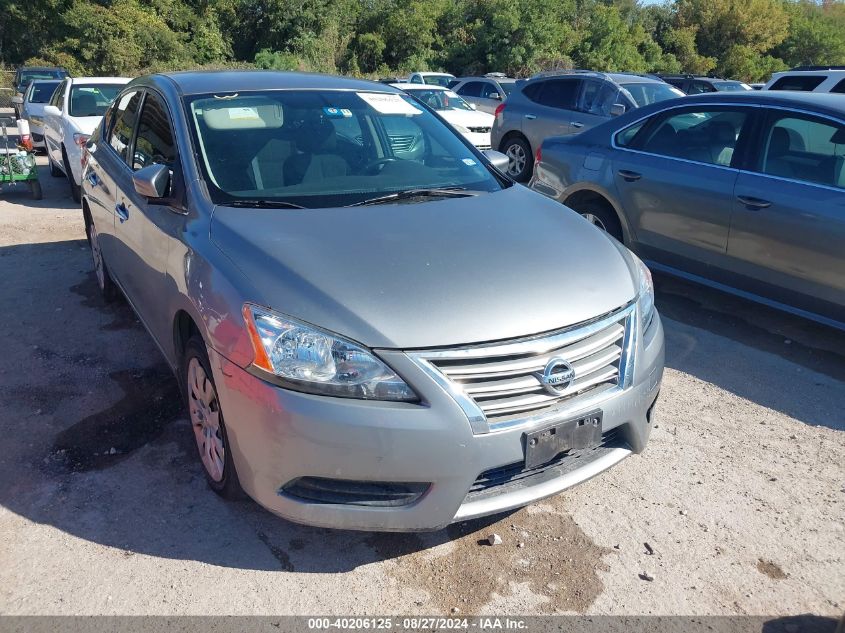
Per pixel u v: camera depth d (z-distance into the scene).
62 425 3.59
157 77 4.19
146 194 3.22
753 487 3.23
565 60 43.78
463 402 2.39
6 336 4.67
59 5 33.69
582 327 2.62
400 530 2.47
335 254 2.70
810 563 2.76
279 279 2.56
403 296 2.50
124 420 3.65
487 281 2.63
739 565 2.75
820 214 4.34
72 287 5.65
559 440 2.55
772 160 4.72
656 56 50.62
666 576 2.68
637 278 3.05
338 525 2.48
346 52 44.28
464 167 3.83
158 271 3.36
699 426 3.76
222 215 3.01
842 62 55.00
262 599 2.51
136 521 2.89
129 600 2.48
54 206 8.84
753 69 51.59
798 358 4.62
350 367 2.37
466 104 15.00
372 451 2.35
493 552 2.79
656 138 5.53
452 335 2.41
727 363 4.53
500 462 2.45
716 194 4.92
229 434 2.61
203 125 3.52
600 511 3.05
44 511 2.94
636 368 2.80
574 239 3.11
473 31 45.22
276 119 3.67
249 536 2.82
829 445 3.60
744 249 4.79
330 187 3.36
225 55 40.62
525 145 10.76
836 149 4.43
